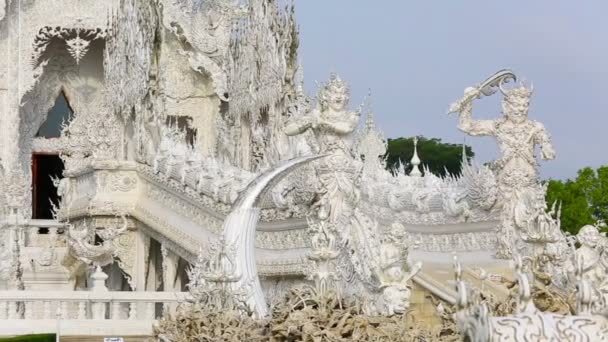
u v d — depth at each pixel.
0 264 36.88
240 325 19.78
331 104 23.70
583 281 12.02
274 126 38.31
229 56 42.75
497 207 26.67
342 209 22.94
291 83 39.53
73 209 39.34
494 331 10.59
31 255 40.22
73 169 40.22
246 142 41.03
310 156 22.84
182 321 21.11
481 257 27.16
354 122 23.64
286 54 39.62
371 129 39.94
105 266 39.25
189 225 34.06
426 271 25.86
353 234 21.48
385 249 20.12
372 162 37.84
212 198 32.66
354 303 19.38
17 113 46.50
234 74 41.81
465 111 27.14
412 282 24.47
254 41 40.56
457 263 11.57
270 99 39.22
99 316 29.50
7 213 43.38
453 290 23.81
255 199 22.44
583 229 20.98
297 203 27.73
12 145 46.19
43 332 28.70
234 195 31.28
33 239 41.47
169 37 45.12
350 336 17.92
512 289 20.11
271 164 30.03
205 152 44.88
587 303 11.82
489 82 27.02
